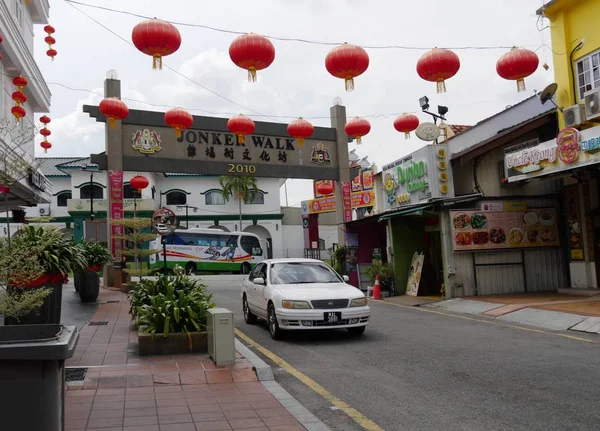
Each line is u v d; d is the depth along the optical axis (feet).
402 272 61.82
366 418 18.33
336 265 77.66
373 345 31.63
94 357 26.53
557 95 49.65
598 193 48.78
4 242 23.90
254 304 39.91
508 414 18.07
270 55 27.71
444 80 30.40
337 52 29.27
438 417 18.12
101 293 60.34
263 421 17.70
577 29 47.78
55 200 144.46
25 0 36.70
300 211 166.09
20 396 10.78
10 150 24.99
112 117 42.27
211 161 73.26
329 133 82.64
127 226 64.90
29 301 22.06
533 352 27.78
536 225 54.13
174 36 26.99
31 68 54.54
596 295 46.01
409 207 58.75
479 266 52.65
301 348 31.40
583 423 16.94
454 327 37.55
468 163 55.21
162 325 27.94
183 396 20.57
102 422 17.37
